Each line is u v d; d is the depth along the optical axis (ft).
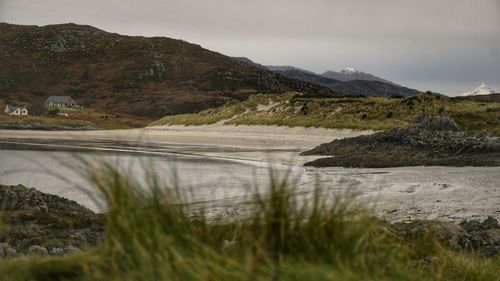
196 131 245.86
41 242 44.86
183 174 98.78
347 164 115.75
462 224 52.75
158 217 14.80
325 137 194.29
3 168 120.78
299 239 15.46
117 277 13.12
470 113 197.47
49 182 97.14
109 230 14.79
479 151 123.44
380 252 17.70
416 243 25.44
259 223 16.20
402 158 120.47
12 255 37.40
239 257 14.65
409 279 17.26
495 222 51.70
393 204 66.23
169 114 655.35
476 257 28.76
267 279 12.57
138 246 13.30
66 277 14.33
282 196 16.12
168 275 12.72
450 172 101.14
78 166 16.42
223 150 163.84
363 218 17.33
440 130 153.69
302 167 114.83
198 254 13.80
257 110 260.21
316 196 16.90
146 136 231.09
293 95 267.80
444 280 20.15
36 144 205.87
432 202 68.44
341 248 15.76
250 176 96.48
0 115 476.95
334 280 13.43
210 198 60.80
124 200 14.99
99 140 233.55
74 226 55.52
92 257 14.42
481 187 82.12
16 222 54.34
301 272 13.50
